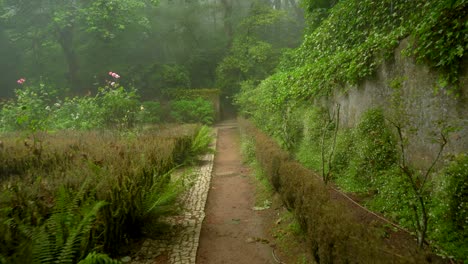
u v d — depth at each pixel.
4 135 9.24
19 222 2.85
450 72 3.65
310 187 3.63
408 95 4.54
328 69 7.22
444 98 3.80
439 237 3.16
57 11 18.44
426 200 3.70
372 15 6.83
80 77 23.20
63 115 12.13
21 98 11.57
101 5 18.03
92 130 10.09
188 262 3.56
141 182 4.46
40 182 4.20
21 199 3.32
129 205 3.86
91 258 2.62
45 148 6.57
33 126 7.63
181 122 18.69
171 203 4.89
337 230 2.56
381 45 5.22
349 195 4.90
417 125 4.33
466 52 3.45
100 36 20.47
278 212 4.98
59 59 24.94
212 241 4.20
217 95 23.36
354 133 5.89
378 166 4.88
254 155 9.27
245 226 4.68
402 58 4.69
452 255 2.91
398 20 5.91
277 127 9.60
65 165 5.33
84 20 19.80
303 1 12.05
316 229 2.97
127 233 3.96
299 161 7.32
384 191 4.36
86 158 5.22
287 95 9.58
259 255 3.77
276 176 5.20
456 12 3.62
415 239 3.33
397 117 4.45
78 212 3.18
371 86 5.68
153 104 19.67
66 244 2.76
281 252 3.78
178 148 8.47
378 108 5.42
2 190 3.66
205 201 5.82
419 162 4.28
